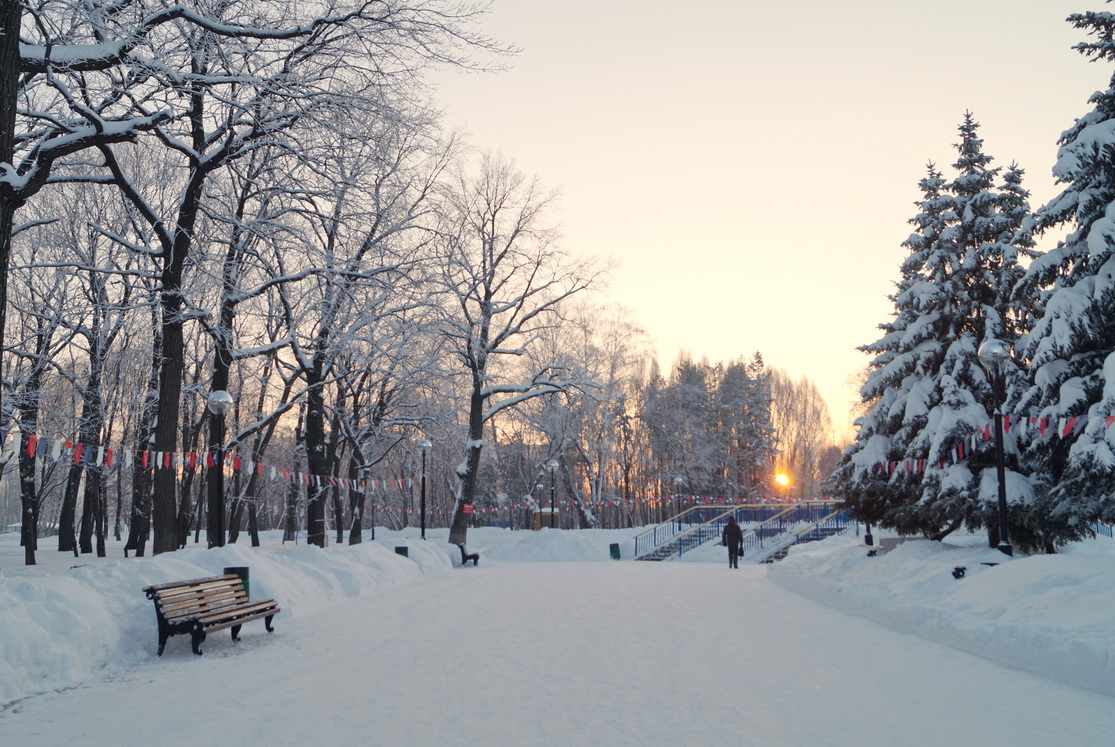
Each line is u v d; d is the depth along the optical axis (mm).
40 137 16484
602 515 69625
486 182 37438
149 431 30406
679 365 87125
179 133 17594
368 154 18062
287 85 16266
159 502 17797
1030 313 20094
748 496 76000
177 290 18266
